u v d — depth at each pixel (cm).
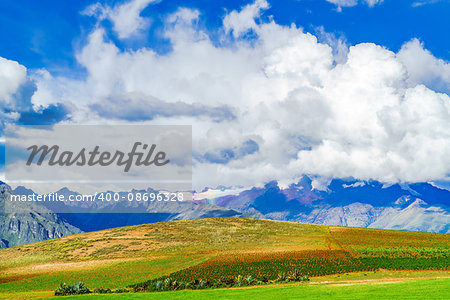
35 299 6706
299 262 10744
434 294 4722
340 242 14625
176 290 7462
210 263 10919
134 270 10512
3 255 14162
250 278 8069
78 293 7356
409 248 13250
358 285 6075
